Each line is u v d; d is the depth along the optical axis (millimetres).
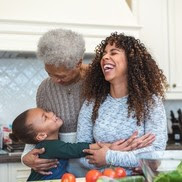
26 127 1513
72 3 2494
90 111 1426
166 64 2836
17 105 2777
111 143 1332
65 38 1455
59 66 1429
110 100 1391
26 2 2410
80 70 1590
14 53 2539
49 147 1426
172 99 2947
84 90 1498
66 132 1579
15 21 2324
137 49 1400
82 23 2451
